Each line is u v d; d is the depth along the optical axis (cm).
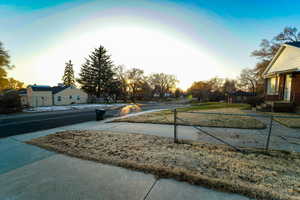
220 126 611
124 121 804
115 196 192
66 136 493
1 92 1503
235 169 252
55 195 196
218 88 4822
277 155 320
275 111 936
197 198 184
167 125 679
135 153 330
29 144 417
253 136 473
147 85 4925
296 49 984
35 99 2609
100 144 401
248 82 3781
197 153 329
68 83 5081
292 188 198
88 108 1950
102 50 3447
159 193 195
